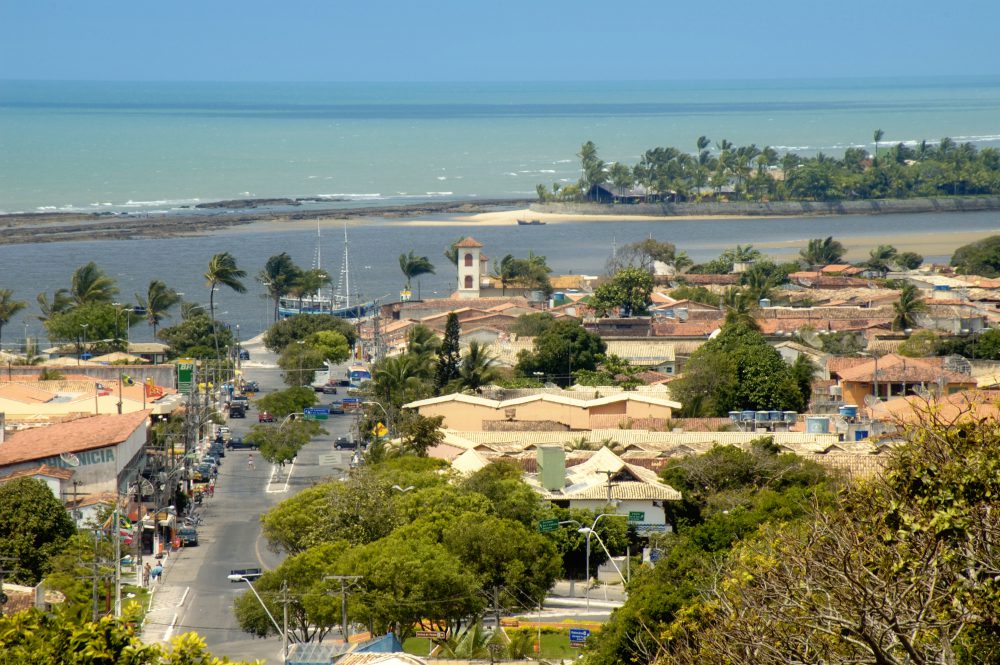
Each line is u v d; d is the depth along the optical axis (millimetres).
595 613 118562
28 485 127125
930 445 43562
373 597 105812
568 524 132875
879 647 39750
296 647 94125
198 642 53344
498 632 106250
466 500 127312
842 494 46250
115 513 113812
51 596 115750
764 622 44156
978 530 40281
